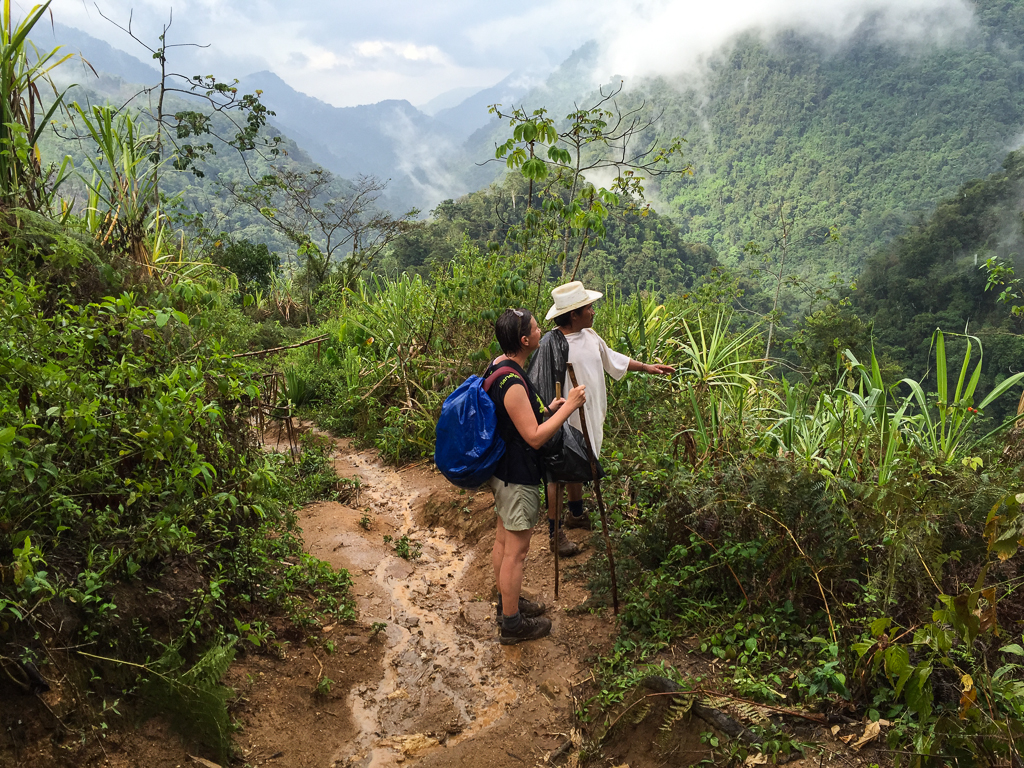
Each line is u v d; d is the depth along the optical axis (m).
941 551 2.60
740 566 3.11
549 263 6.79
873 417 3.58
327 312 12.66
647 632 3.08
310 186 22.28
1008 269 9.70
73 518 2.41
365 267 20.06
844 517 2.87
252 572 3.22
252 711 2.67
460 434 3.03
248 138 12.95
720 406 4.98
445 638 3.39
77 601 2.18
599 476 3.29
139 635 2.40
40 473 2.25
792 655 2.70
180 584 2.73
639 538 3.53
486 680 3.04
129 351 2.98
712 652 2.86
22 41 4.30
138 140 5.31
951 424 3.65
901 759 2.11
